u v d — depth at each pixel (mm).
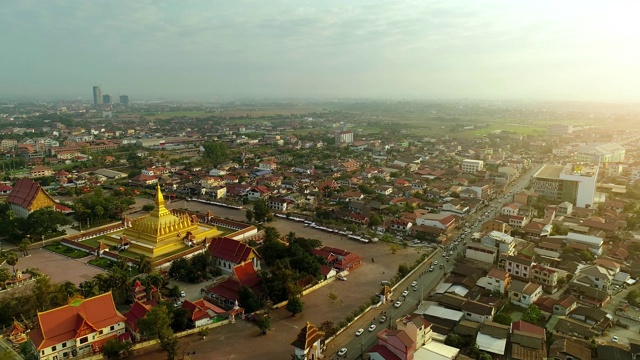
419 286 164625
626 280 167625
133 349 118938
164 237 190875
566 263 179500
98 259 185000
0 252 186500
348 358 119500
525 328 127312
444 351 117500
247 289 144125
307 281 160500
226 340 125688
